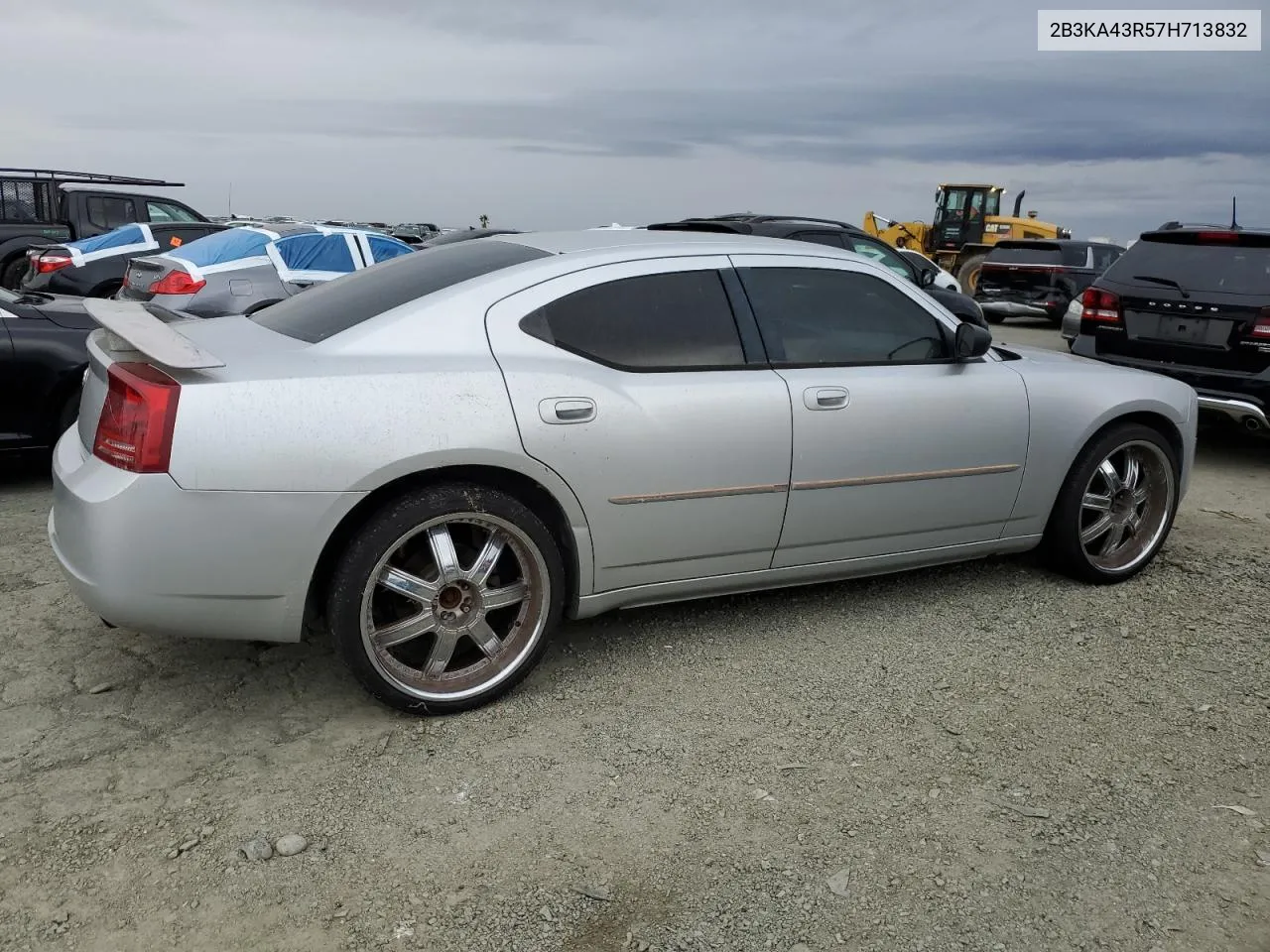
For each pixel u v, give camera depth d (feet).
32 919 7.24
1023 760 9.75
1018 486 13.37
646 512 10.92
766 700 10.86
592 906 7.59
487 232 55.88
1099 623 13.10
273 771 9.27
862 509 12.27
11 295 19.04
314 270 27.61
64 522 9.59
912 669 11.66
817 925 7.43
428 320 10.22
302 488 9.21
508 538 10.28
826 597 13.80
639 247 11.54
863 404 12.00
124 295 27.89
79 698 10.46
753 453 11.32
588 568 10.89
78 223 43.21
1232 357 21.17
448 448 9.64
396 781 9.16
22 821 8.34
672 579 11.53
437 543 9.96
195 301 25.79
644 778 9.30
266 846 8.11
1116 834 8.59
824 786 9.22
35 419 17.71
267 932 7.22
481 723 10.27
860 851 8.29
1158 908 7.69
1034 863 8.20
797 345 12.00
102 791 8.82
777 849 8.30
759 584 12.23
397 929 7.29
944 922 7.48
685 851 8.26
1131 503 14.48
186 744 9.67
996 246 58.90
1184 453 14.74
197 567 9.15
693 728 10.25
